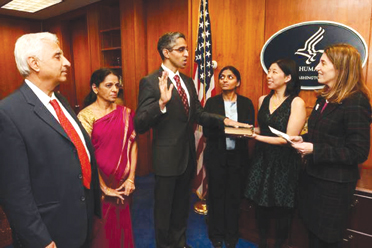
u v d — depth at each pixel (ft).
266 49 8.13
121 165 5.79
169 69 6.12
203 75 8.67
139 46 12.71
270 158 6.20
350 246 5.89
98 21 14.51
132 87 13.15
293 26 7.61
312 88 7.51
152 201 10.28
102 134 5.57
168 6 11.94
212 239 7.50
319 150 4.68
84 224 3.83
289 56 7.80
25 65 3.45
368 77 6.90
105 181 5.69
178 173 6.08
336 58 4.64
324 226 4.85
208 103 7.64
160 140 6.05
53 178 3.49
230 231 7.34
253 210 7.47
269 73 6.24
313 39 7.39
